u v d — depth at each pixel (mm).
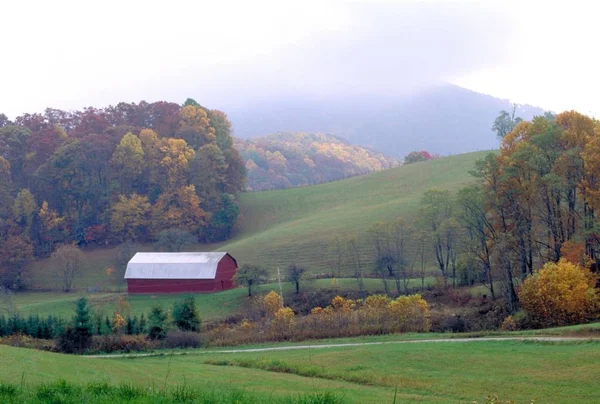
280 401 14430
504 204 61938
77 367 23094
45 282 99500
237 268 82812
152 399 13195
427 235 75375
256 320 61312
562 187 57562
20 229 114125
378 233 86125
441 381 25703
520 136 67750
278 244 98625
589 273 52438
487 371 27125
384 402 20156
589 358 27469
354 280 75875
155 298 80250
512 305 54062
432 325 48125
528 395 22484
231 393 15531
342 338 43281
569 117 65250
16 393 13586
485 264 63250
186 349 44156
